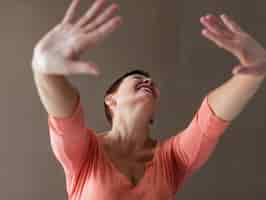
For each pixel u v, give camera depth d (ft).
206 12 6.38
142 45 6.29
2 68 6.15
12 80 6.13
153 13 6.36
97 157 4.30
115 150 4.46
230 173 6.04
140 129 4.50
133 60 6.24
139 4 6.38
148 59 6.26
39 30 6.25
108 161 4.32
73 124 3.98
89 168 4.27
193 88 6.21
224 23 3.86
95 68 3.55
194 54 6.29
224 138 6.12
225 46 3.76
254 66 3.77
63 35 3.64
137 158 4.45
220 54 6.29
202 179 6.02
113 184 4.15
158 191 4.21
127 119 4.50
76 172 4.29
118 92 4.62
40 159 5.98
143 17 6.35
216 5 6.40
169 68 6.25
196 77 6.23
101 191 4.12
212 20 3.76
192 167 4.51
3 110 6.06
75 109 3.94
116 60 6.23
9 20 6.25
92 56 6.22
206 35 3.76
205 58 6.28
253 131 6.15
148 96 4.47
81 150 4.21
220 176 6.03
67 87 3.86
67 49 3.58
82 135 4.11
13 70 6.15
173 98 6.17
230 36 3.78
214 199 5.98
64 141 4.07
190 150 4.41
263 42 6.32
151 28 6.33
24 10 6.28
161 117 6.12
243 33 3.82
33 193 5.90
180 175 4.53
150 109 4.49
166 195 4.24
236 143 6.11
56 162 5.98
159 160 4.42
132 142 4.50
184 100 6.17
